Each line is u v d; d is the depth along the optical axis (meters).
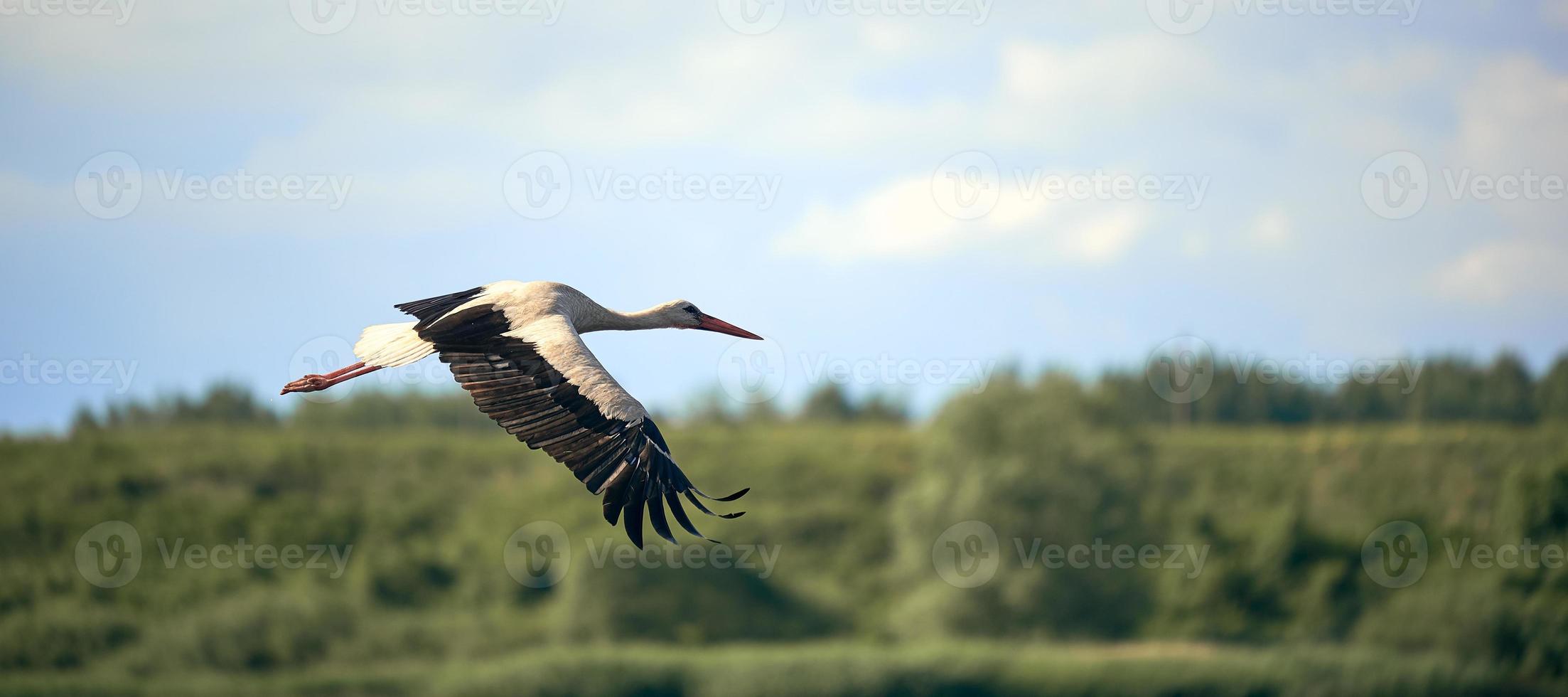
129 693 37.97
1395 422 54.41
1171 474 49.06
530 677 37.91
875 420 62.78
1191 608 43.22
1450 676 38.72
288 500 47.91
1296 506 45.78
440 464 51.22
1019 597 42.59
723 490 50.22
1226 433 53.59
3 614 40.81
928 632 42.53
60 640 39.88
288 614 40.56
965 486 44.94
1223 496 48.53
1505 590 42.38
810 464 52.22
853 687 37.91
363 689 38.25
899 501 46.34
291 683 38.59
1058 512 44.41
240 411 55.75
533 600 43.53
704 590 42.50
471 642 40.69
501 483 50.31
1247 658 39.84
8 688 37.91
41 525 45.12
